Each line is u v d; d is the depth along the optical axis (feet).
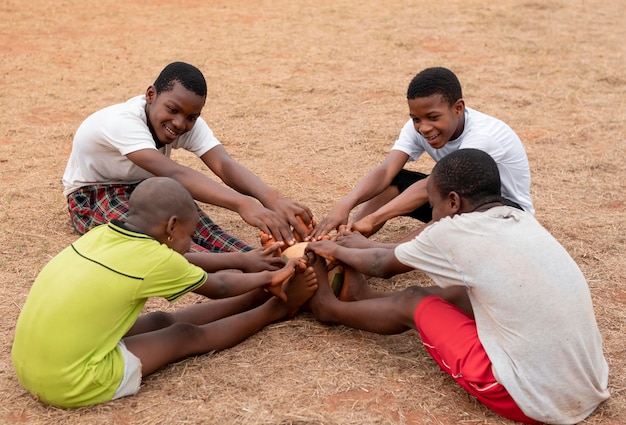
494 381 10.08
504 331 10.11
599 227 17.03
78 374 10.15
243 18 40.42
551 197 18.79
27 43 34.30
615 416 10.57
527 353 9.95
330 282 12.88
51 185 18.94
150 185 10.82
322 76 29.73
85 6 42.65
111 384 10.48
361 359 11.82
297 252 13.07
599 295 14.05
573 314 10.09
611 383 11.32
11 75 29.22
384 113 25.55
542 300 10.00
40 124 23.86
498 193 11.00
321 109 25.84
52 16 39.91
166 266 10.60
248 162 20.97
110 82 28.66
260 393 10.87
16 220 16.72
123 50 33.47
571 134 23.43
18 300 13.39
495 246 10.30
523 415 10.15
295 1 45.06
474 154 10.86
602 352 11.34
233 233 16.58
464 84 28.78
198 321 12.46
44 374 10.16
